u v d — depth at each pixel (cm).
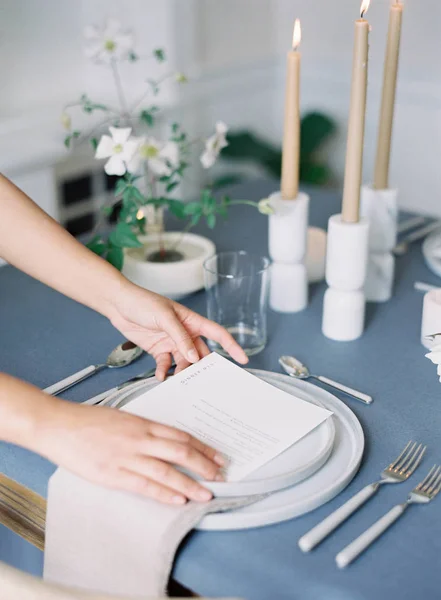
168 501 73
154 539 71
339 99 278
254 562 71
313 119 281
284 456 81
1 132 207
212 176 286
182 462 75
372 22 255
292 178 117
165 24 240
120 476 74
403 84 258
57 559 79
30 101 230
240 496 76
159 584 70
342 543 73
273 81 292
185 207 125
